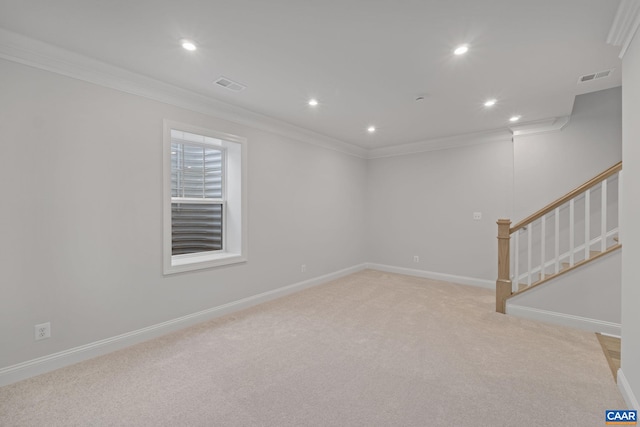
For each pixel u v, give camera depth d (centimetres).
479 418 167
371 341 265
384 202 557
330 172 488
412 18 180
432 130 430
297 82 270
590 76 257
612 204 351
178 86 278
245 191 355
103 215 243
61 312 223
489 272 448
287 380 205
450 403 180
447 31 193
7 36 193
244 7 170
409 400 183
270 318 322
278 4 167
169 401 182
